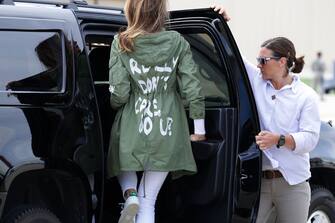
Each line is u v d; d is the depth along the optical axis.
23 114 5.81
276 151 7.06
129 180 6.52
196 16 6.96
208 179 6.87
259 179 6.83
